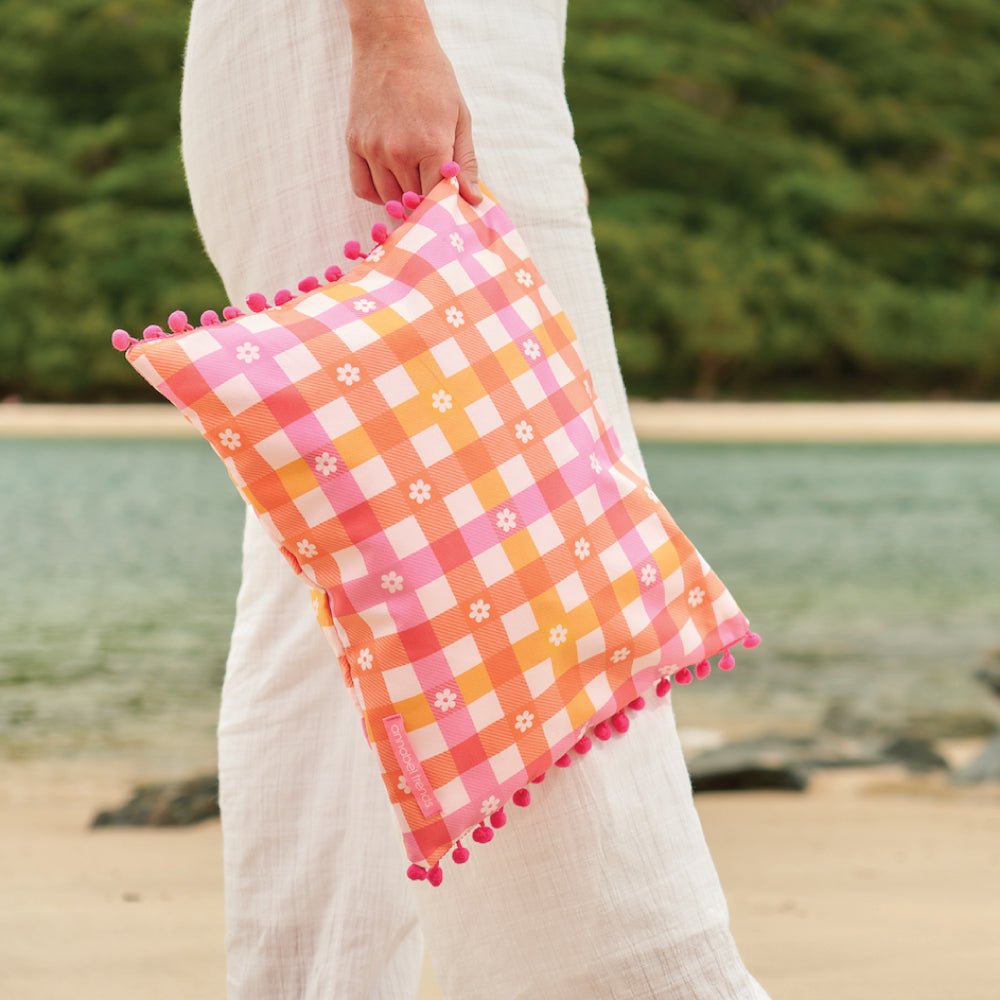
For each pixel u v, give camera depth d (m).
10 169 37.84
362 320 0.89
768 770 3.29
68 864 2.31
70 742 3.86
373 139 0.96
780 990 1.49
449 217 0.94
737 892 2.10
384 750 0.87
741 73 44.19
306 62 1.02
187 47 1.10
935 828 2.78
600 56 43.12
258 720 1.09
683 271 39.69
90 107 40.94
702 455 22.89
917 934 1.76
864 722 4.19
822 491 15.66
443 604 0.87
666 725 0.99
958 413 38.28
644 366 39.94
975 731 4.23
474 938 0.97
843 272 41.22
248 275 1.08
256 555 1.10
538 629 0.89
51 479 15.28
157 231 37.12
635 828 0.96
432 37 0.96
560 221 1.04
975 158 44.47
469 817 0.87
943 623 6.60
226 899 1.11
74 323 36.66
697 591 0.98
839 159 44.22
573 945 0.95
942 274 43.19
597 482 0.95
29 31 40.53
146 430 27.89
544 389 0.94
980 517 12.45
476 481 0.89
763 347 40.62
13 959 1.61
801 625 6.54
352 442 0.86
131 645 5.59
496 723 0.88
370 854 1.05
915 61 45.91
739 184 42.59
